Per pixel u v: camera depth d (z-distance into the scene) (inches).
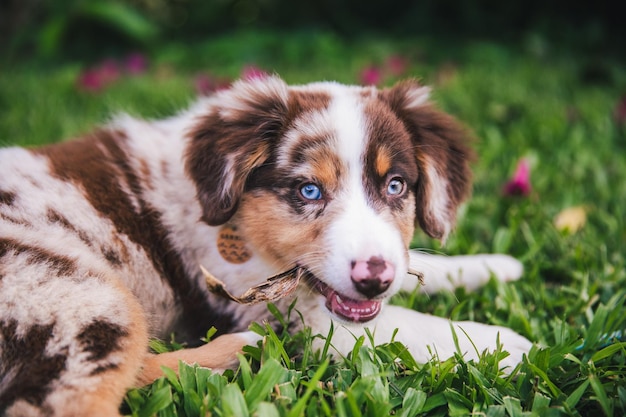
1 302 23.7
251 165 26.5
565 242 33.2
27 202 26.1
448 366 24.9
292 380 24.1
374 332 26.2
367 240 25.0
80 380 23.1
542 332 28.1
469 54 77.3
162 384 24.2
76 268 24.8
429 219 28.3
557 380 25.4
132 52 89.3
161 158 28.4
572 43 79.9
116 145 28.4
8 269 24.1
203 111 28.7
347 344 26.5
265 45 83.9
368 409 23.2
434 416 24.1
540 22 82.7
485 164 40.6
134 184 27.6
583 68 68.2
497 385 24.8
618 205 36.6
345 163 26.4
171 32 99.0
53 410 22.7
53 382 23.0
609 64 68.9
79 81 57.5
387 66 64.3
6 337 23.4
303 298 27.1
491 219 35.7
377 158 26.5
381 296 25.0
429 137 28.5
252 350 25.3
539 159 42.1
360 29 93.4
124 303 24.5
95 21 89.9
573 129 47.0
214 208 26.5
